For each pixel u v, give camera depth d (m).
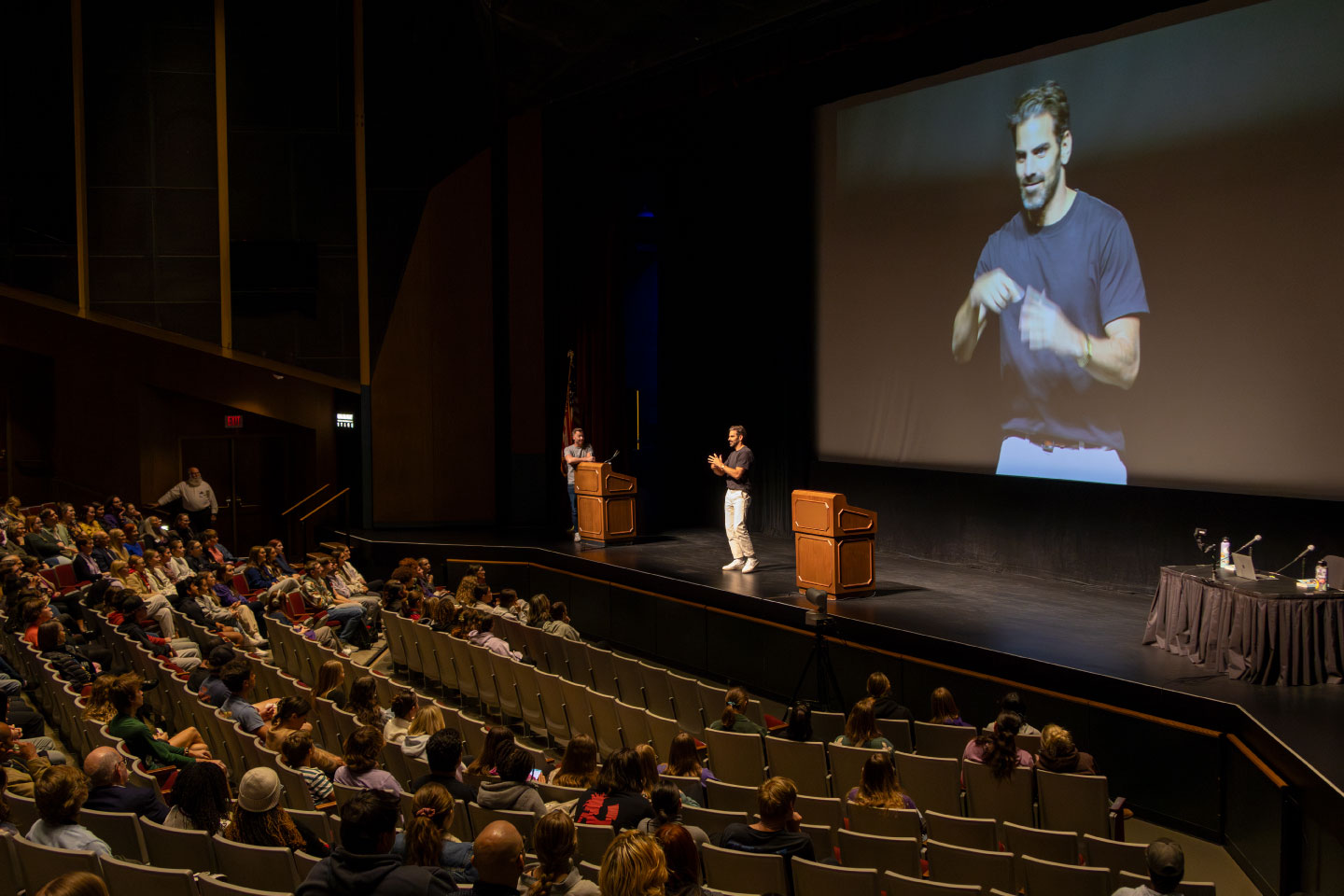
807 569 10.71
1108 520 10.55
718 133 14.68
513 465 15.67
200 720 7.17
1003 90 11.34
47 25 14.34
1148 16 10.02
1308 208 8.91
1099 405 10.58
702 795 5.86
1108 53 10.36
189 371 17.38
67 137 14.43
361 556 14.80
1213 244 9.59
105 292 14.62
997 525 11.66
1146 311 10.13
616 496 13.72
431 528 15.61
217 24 14.77
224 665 7.30
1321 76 8.80
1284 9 9.02
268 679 8.25
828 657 9.31
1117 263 10.34
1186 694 7.26
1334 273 8.77
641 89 13.81
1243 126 9.34
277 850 4.20
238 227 14.95
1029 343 11.20
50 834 4.53
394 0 15.16
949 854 4.88
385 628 10.84
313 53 15.08
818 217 13.62
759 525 14.59
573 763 5.66
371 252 15.32
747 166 14.31
